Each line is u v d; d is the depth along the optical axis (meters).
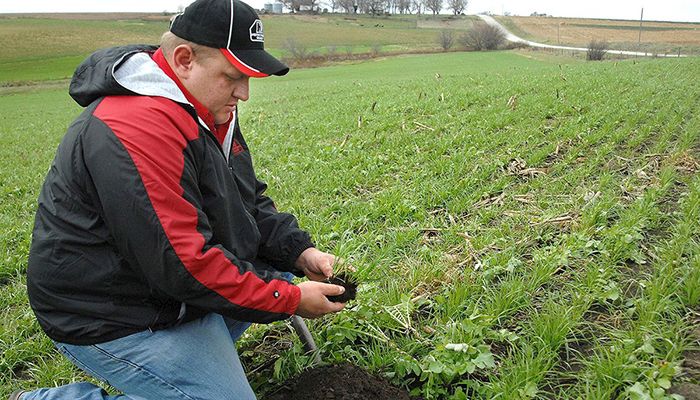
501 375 2.90
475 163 7.39
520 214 5.28
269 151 9.77
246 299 2.31
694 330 3.16
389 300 3.62
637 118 9.41
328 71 50.09
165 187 2.14
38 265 2.28
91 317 2.32
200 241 2.20
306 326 3.31
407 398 2.85
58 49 66.06
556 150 7.66
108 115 2.18
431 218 5.43
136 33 76.69
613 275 3.85
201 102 2.36
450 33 74.25
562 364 3.08
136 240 2.15
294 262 3.01
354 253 4.52
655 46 77.25
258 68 2.29
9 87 47.78
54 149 16.38
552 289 3.85
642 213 4.77
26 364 3.74
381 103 15.38
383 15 116.38
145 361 2.34
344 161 8.17
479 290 3.78
